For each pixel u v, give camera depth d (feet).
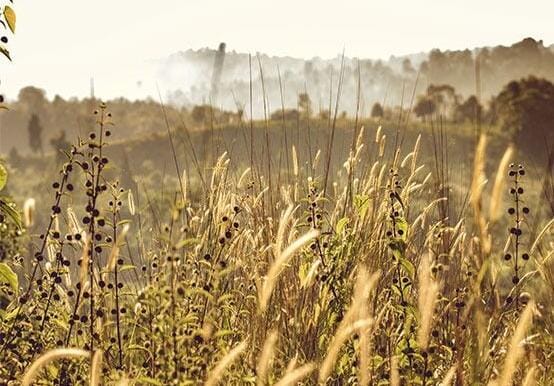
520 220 12.96
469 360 10.63
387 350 12.14
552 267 13.34
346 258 12.62
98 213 11.42
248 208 15.11
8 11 11.74
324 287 12.30
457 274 13.34
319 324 12.46
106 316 12.19
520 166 12.94
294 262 13.53
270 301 13.02
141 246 12.75
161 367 9.87
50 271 12.38
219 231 12.79
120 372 10.60
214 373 7.69
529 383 8.61
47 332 12.26
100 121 11.57
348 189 14.69
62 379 11.32
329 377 11.28
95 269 12.32
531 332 12.84
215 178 14.29
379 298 12.95
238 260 13.37
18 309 11.96
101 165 11.55
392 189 12.88
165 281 10.07
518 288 12.94
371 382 10.94
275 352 11.90
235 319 12.77
